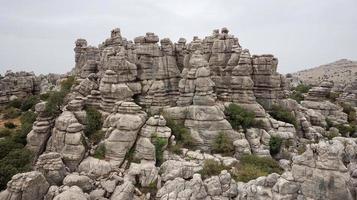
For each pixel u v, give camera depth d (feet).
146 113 145.07
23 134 136.56
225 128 145.79
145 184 110.63
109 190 102.63
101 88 151.02
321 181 90.17
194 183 99.35
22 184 87.97
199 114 146.92
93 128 140.05
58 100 150.71
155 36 171.53
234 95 168.45
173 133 142.41
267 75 177.47
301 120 180.14
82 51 238.48
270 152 150.82
